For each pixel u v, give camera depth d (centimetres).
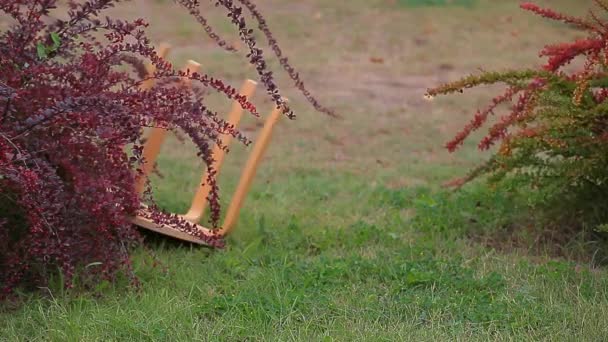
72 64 525
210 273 575
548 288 548
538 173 629
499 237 648
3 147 475
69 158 516
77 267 545
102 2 524
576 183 631
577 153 606
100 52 537
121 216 522
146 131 909
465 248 623
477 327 501
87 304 518
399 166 865
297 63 1270
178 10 1527
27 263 517
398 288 544
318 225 675
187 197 736
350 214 704
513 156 638
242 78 1175
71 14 527
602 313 507
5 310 521
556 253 624
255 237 645
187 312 510
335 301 527
